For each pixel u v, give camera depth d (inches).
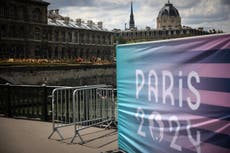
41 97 436.1
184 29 6235.2
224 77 162.2
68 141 311.6
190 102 185.6
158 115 214.5
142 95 231.6
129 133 252.4
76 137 326.6
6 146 299.0
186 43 185.9
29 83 2324.1
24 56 3617.1
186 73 187.5
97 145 294.5
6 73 2106.3
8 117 467.8
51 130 362.6
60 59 4106.8
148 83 223.8
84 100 375.9
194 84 181.6
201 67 176.2
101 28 5083.7
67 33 4303.6
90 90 372.8
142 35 6515.8
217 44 165.3
